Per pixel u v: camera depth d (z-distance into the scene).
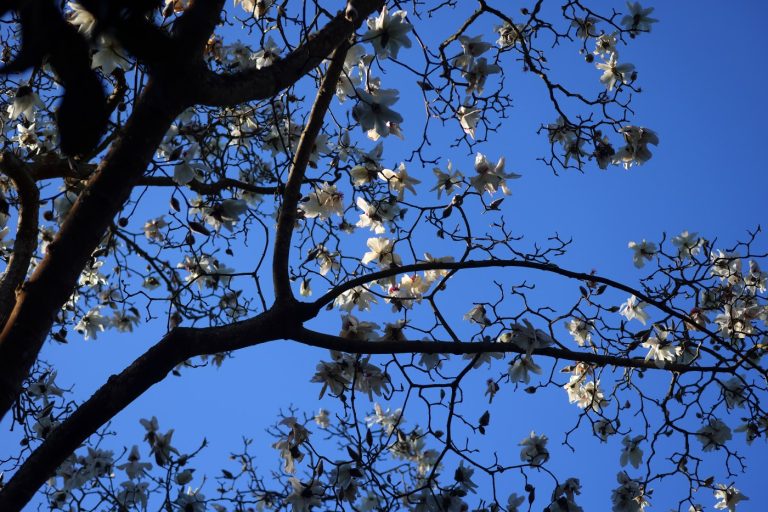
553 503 4.55
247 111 6.04
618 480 5.39
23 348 3.12
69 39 2.62
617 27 5.89
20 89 4.39
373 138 5.52
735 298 5.99
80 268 3.22
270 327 4.13
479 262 4.48
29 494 3.50
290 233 4.39
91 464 5.18
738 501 5.53
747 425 5.53
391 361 4.66
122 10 2.76
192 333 3.86
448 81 5.19
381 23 4.02
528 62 5.58
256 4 5.45
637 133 5.69
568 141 5.87
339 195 5.36
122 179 3.17
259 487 4.89
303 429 4.71
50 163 5.22
